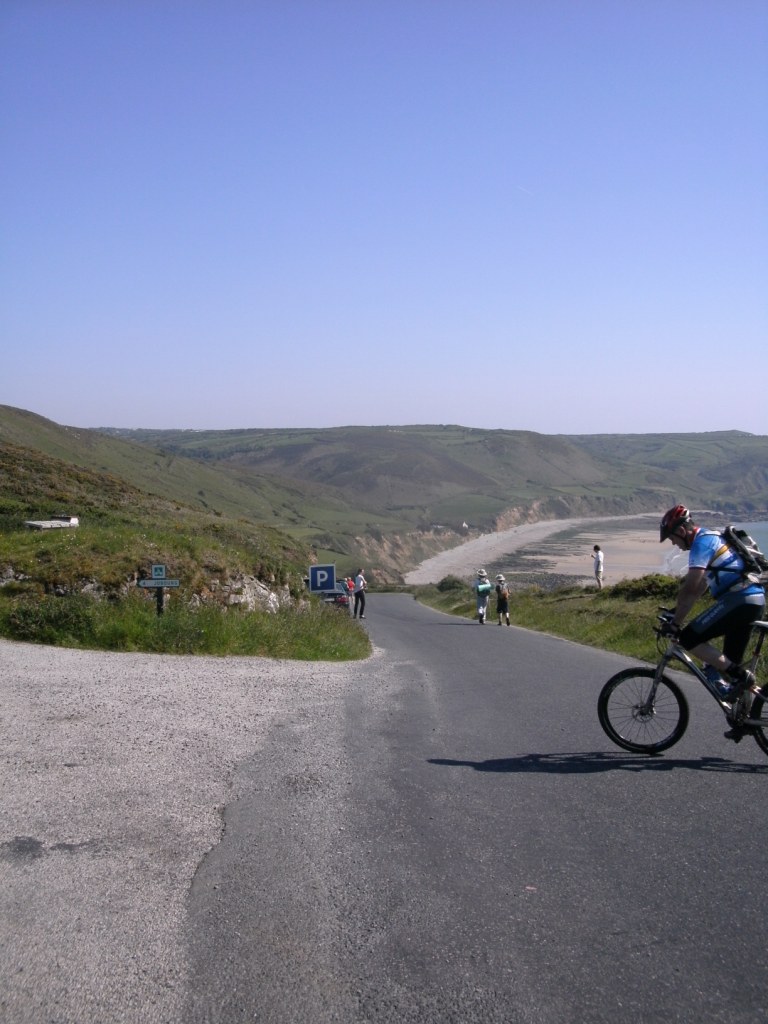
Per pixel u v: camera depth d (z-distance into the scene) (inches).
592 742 298.2
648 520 7839.6
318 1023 129.8
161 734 290.4
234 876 178.9
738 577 255.6
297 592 859.4
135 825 204.5
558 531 6496.1
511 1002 134.9
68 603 536.4
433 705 376.8
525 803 226.7
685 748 284.2
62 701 337.4
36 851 187.5
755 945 151.1
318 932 156.0
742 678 254.5
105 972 142.1
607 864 185.9
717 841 197.8
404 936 154.9
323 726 319.0
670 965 145.1
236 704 352.8
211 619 560.1
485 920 160.9
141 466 4675.2
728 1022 129.9
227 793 231.0
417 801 228.2
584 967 144.6
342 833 204.1
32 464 1524.4
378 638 900.6
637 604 940.0
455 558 5022.1
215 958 146.9
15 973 141.0
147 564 636.7
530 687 436.8
